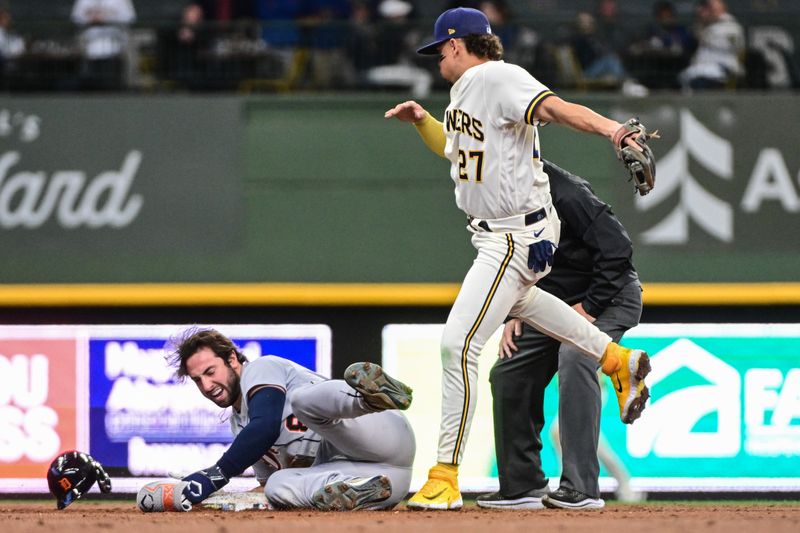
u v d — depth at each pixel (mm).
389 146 33312
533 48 34969
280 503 19938
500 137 18328
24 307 32781
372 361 32719
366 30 35500
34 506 25984
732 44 35406
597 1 42688
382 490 19422
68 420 32062
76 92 34875
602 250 20969
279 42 35594
